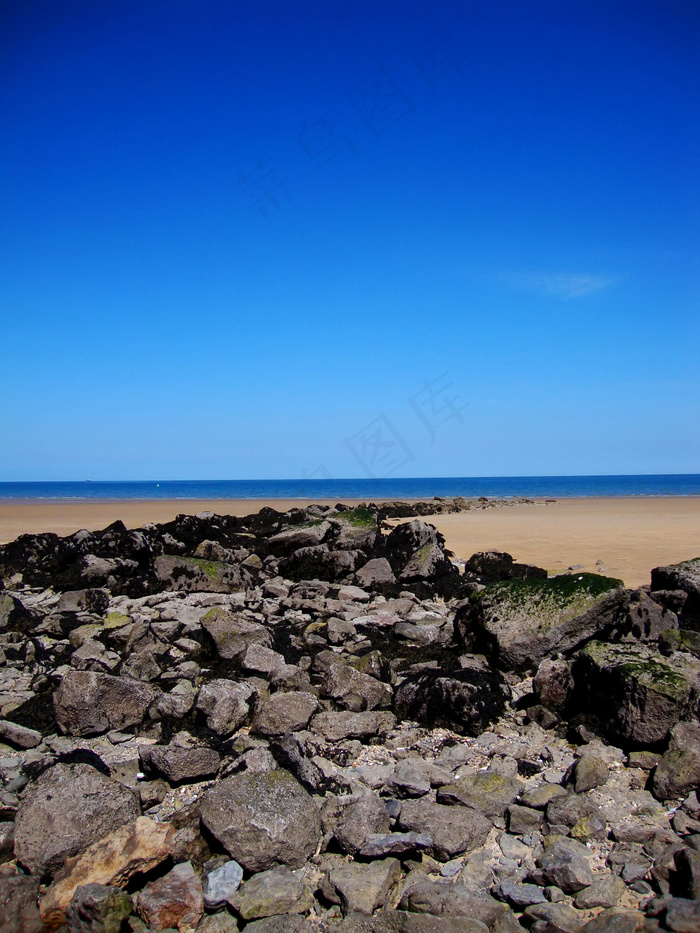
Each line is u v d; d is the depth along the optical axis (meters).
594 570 15.26
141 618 10.42
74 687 7.37
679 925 4.39
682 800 6.05
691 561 11.16
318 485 165.12
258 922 4.64
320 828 5.61
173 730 7.32
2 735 7.22
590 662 7.59
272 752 6.53
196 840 5.46
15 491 129.62
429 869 5.23
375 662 8.59
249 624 9.32
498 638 8.82
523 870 5.19
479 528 27.03
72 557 14.32
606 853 5.39
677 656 7.62
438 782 6.25
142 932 4.66
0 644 9.92
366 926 4.52
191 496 91.25
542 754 6.93
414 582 13.34
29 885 4.96
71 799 5.52
